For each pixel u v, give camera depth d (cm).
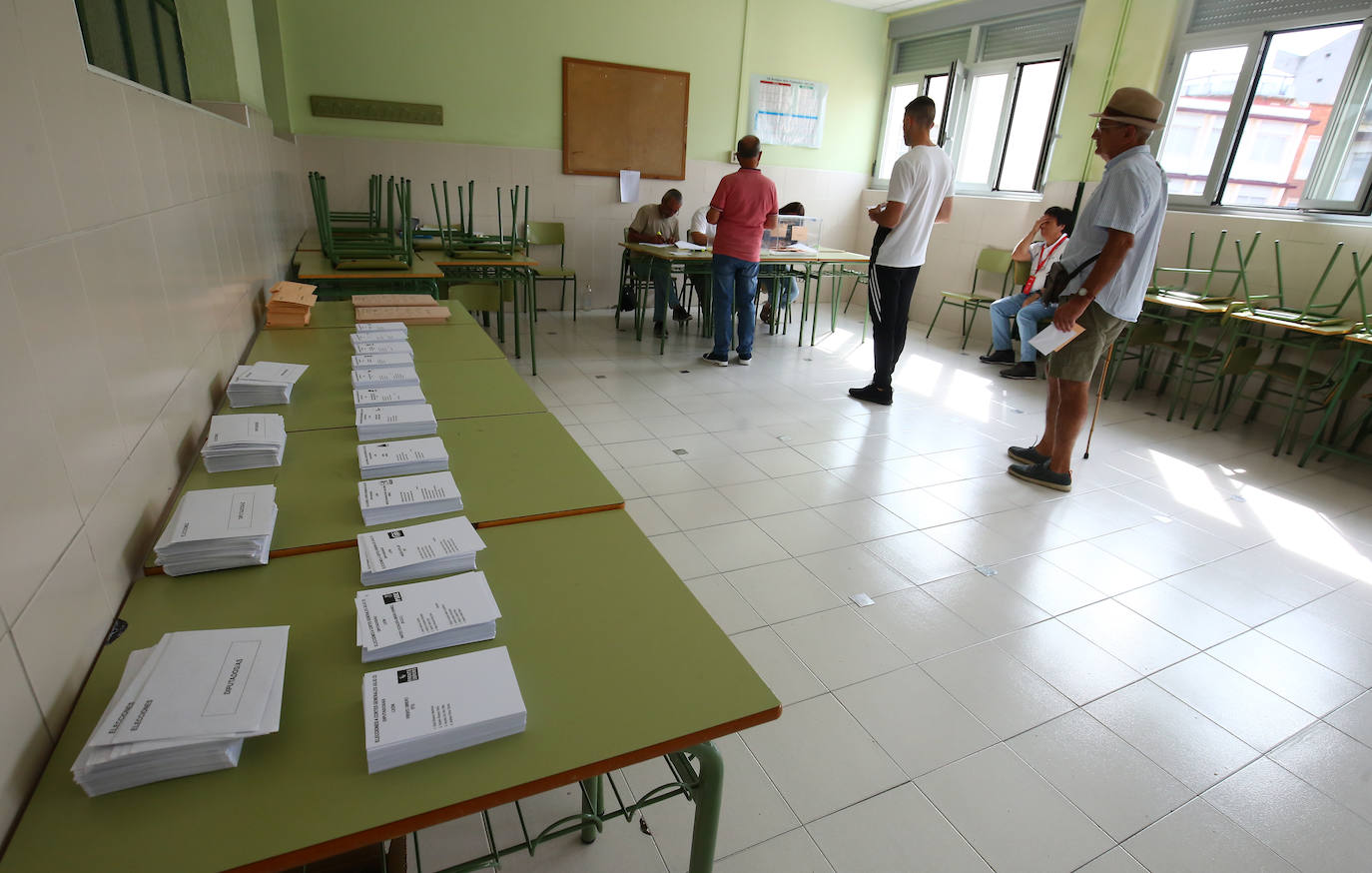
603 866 129
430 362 203
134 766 64
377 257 365
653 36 572
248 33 315
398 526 112
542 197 577
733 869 130
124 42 177
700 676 85
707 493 281
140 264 112
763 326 604
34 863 58
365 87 502
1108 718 173
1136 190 243
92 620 81
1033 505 289
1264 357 404
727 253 444
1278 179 402
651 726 76
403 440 141
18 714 63
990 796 149
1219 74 424
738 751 157
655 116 592
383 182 527
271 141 345
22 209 72
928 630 203
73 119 89
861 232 716
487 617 87
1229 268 416
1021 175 560
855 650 193
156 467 113
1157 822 145
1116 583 234
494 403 172
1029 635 204
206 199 167
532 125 557
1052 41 525
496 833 134
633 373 443
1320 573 246
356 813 64
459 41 517
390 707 72
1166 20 440
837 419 378
